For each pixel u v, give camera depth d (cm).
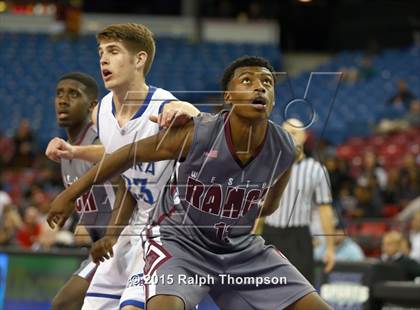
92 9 2186
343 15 2194
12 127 1548
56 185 1163
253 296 350
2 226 895
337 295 706
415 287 677
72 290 440
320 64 1978
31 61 1816
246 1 2242
